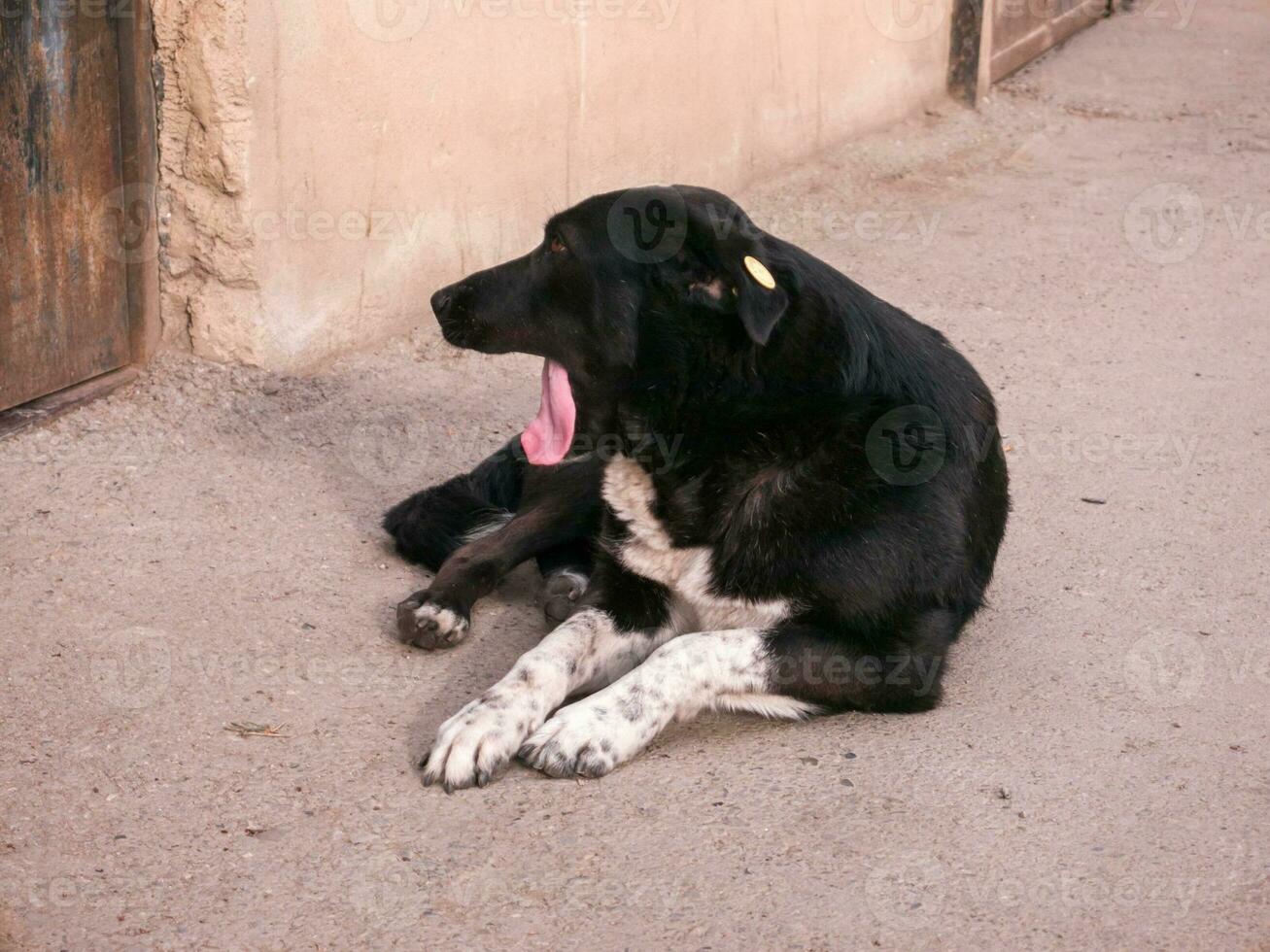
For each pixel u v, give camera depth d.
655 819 2.40
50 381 3.10
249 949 2.24
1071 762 2.51
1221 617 2.79
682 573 2.63
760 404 2.56
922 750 2.52
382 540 2.91
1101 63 6.43
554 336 2.62
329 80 3.23
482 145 3.54
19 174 2.97
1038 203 4.66
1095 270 4.09
